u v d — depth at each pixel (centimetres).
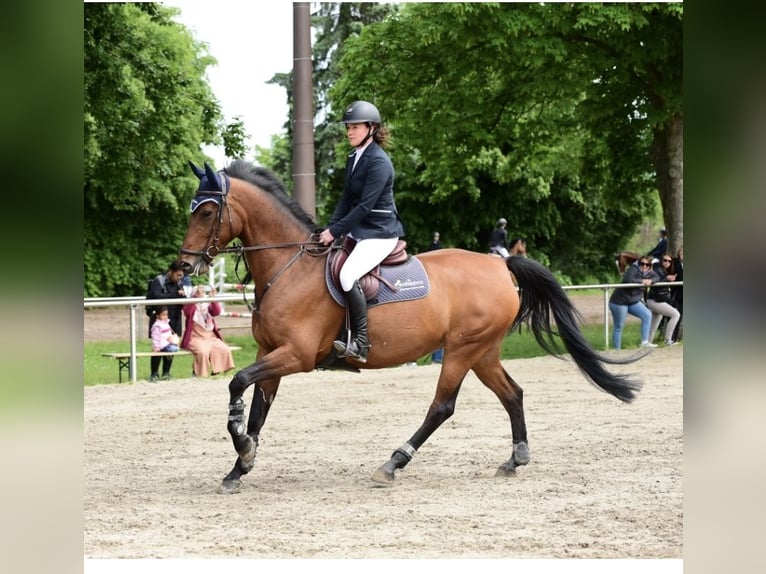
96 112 2050
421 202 3756
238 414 740
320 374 1590
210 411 1206
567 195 4038
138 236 3812
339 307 759
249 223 761
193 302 1519
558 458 886
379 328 766
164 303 1484
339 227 748
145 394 1353
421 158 2288
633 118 2139
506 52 2020
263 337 767
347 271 749
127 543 603
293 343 747
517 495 737
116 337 2400
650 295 1897
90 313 3319
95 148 2125
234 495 751
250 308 797
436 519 662
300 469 859
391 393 1366
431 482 793
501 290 814
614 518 658
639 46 1942
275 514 684
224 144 2503
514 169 2367
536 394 1329
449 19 1948
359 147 767
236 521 664
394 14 2106
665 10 1841
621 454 898
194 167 762
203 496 749
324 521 661
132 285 3800
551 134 2283
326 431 1062
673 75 1997
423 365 1720
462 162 2244
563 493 741
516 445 815
